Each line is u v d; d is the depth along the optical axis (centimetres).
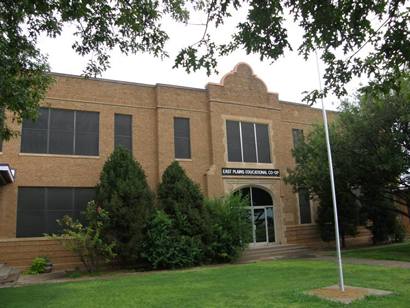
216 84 2448
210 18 646
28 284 1438
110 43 957
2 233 1819
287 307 890
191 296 1059
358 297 964
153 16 936
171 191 1994
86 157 2056
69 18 890
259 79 2617
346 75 702
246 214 2133
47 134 1997
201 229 1945
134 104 2233
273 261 1928
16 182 1886
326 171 2008
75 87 2098
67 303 1013
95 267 1847
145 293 1132
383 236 2720
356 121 1927
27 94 1014
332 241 2608
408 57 645
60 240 1839
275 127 2595
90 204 1792
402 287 1084
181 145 2305
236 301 973
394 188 2111
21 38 946
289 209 2542
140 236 1805
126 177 1878
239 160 2436
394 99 1792
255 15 598
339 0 605
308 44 675
